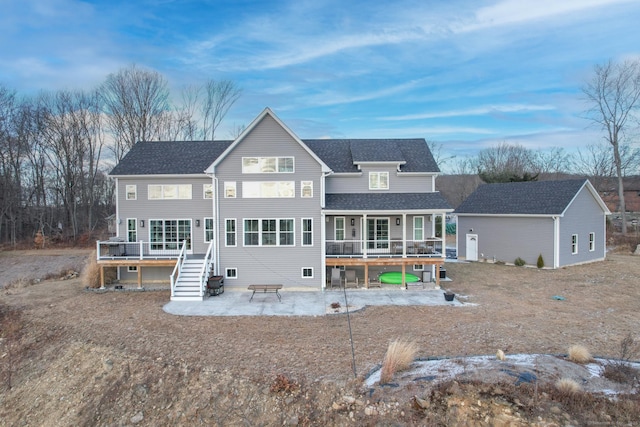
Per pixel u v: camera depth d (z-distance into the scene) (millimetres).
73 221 39250
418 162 20469
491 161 62188
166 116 40094
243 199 17984
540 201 23703
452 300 15844
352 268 19844
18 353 11984
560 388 7922
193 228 19578
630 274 20562
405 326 12758
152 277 19625
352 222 19656
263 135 17969
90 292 17766
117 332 12367
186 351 10781
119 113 38750
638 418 7195
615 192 48719
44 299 16609
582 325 12586
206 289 17156
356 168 19953
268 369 9602
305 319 13648
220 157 17750
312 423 7961
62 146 40406
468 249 26906
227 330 12445
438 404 7820
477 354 10242
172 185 19562
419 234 19703
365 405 8070
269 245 18062
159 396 9219
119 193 19516
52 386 10328
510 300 15930
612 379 8531
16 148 38906
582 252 24250
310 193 18000
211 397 8891
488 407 7621
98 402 9406
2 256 30750
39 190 40344
